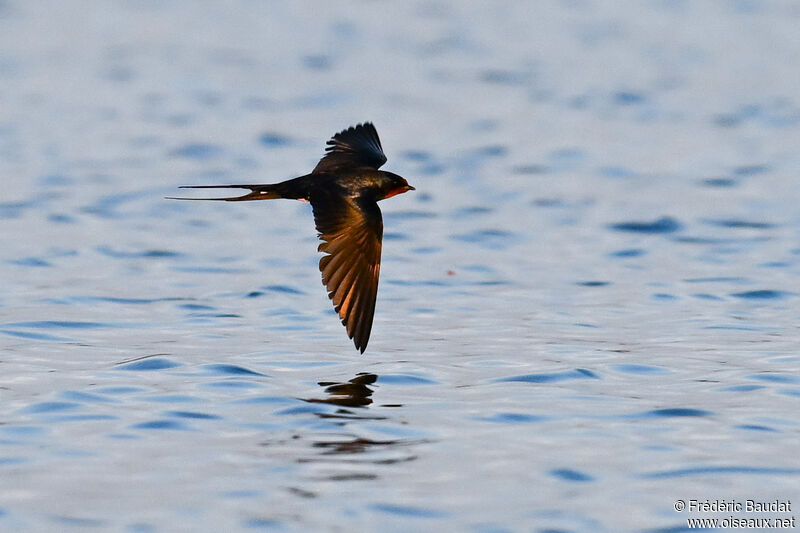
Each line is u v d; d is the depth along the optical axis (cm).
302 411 1030
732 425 993
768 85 3472
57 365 1185
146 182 2344
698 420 1007
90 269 1694
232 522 795
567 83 3547
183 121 3009
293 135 2864
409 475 879
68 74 3619
